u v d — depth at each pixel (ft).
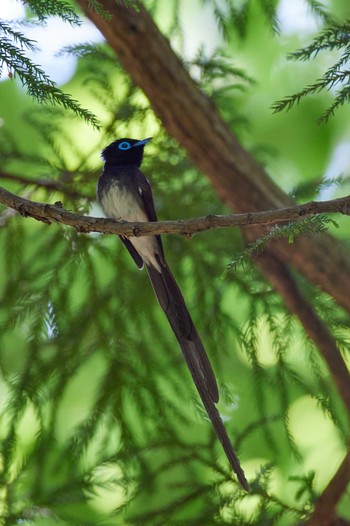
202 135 35.81
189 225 22.99
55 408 34.22
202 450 31.86
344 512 39.65
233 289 39.09
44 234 36.52
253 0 40.47
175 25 39.47
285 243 34.73
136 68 35.22
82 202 37.29
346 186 38.68
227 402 36.01
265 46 49.11
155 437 34.37
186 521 29.60
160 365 35.68
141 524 29.86
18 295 35.29
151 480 31.17
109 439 34.40
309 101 50.52
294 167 51.26
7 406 33.86
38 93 21.75
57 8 21.53
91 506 38.81
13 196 24.72
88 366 44.11
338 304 36.11
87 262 35.86
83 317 35.40
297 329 38.70
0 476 31.32
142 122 37.81
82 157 37.32
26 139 45.78
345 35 22.11
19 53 21.47
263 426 34.47
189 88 35.55
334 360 34.83
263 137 51.13
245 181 36.27
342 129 51.13
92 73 38.65
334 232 44.86
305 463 43.04
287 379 35.47
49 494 30.14
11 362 39.27
